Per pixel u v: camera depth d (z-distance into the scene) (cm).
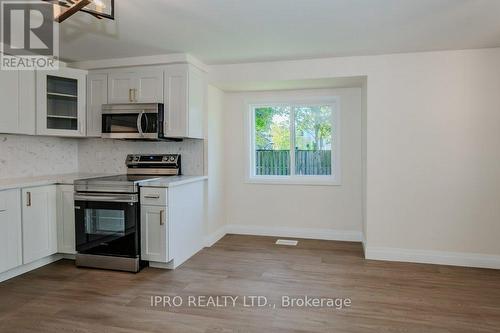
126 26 279
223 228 477
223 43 326
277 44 329
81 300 269
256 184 478
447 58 350
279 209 471
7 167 353
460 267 348
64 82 380
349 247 417
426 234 361
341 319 239
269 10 249
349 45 333
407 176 363
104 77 389
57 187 355
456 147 351
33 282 304
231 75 407
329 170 465
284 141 479
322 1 234
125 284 301
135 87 382
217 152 453
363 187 414
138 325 231
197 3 236
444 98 352
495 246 345
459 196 352
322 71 381
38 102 349
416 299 271
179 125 371
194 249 390
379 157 370
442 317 242
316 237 458
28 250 323
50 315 244
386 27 284
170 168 414
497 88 340
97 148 437
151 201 332
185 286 297
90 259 341
